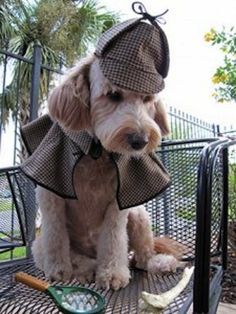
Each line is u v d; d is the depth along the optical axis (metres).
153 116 1.80
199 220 1.20
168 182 1.70
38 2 7.59
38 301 1.28
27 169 1.58
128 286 1.55
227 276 2.96
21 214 2.16
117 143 1.54
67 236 1.67
